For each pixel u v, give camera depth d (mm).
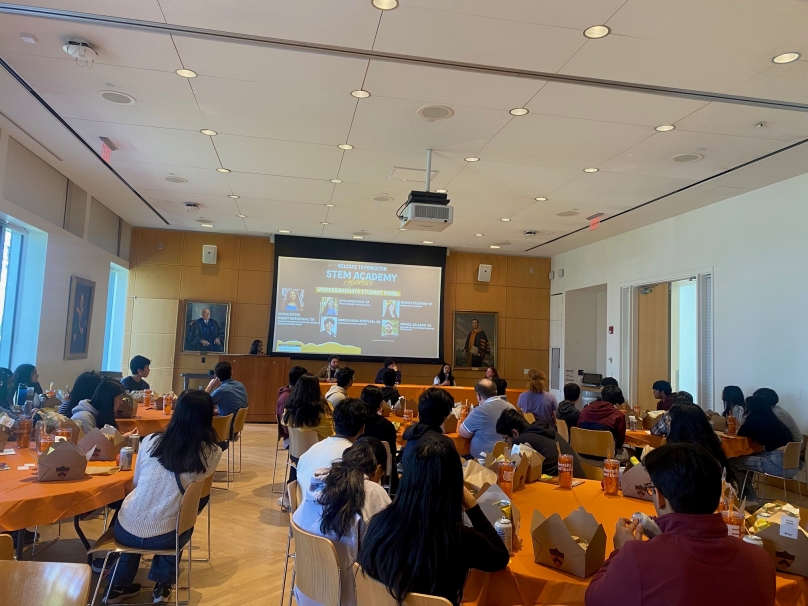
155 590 3148
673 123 5133
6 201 6004
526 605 1783
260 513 4844
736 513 2156
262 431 9180
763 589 1456
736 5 3381
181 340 10969
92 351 8898
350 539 2049
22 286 6949
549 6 3447
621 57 4023
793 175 6480
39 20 3826
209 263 11109
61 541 3977
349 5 3521
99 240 9289
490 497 2160
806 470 6105
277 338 10992
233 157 6582
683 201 7664
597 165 6355
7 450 3527
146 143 6211
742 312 7156
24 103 5227
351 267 11352
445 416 3377
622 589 1478
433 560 1597
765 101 4641
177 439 2895
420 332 11523
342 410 2982
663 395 6828
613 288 10047
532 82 4441
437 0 3430
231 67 4391
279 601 3191
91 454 3355
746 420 5727
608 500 2770
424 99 4824
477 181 7117
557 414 5949
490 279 12172
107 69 4500
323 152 6273
